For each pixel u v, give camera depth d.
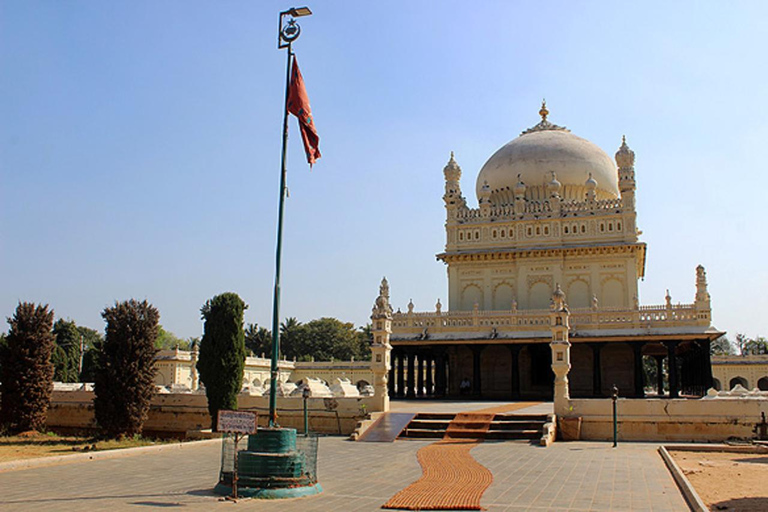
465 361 48.72
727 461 19.53
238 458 14.06
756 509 12.48
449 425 25.69
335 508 12.34
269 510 12.12
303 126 19.83
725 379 70.19
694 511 12.07
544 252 48.38
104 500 13.11
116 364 29.53
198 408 32.91
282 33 19.08
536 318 43.84
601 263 47.69
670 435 24.58
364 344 114.38
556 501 12.97
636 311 41.28
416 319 46.06
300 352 105.56
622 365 45.41
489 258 49.91
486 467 17.66
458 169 52.66
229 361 30.86
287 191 17.88
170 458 20.45
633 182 48.00
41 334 32.78
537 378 46.66
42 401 32.62
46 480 15.85
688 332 39.62
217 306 31.48
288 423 29.56
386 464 18.30
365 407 28.09
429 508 12.30
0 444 27.73
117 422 29.39
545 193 51.56
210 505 12.59
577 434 24.81
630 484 14.95
